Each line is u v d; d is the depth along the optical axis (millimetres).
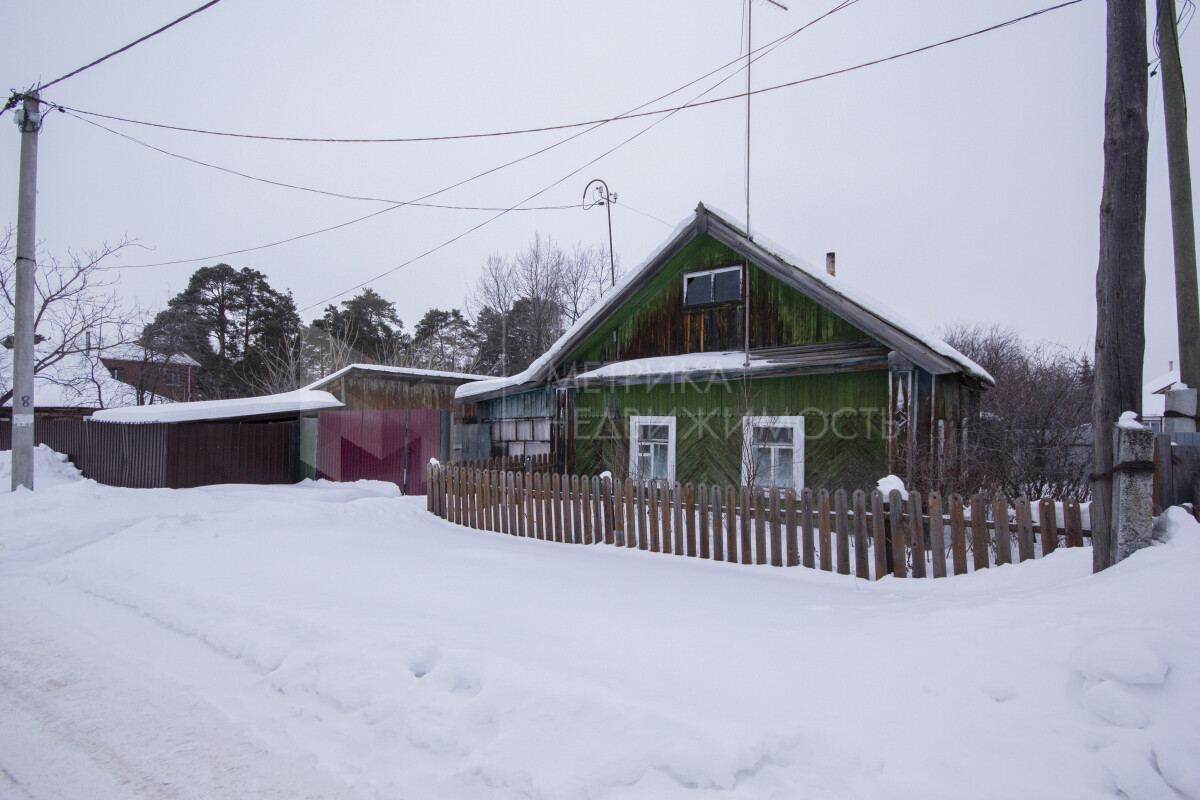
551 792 2625
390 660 3736
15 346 11055
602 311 11461
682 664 3531
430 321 44219
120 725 3469
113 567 6371
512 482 8570
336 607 4691
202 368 37000
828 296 9125
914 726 2852
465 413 16688
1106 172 4504
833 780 2582
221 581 5613
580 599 4891
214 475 13797
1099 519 4371
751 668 3451
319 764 3061
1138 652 2877
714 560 6488
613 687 3172
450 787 2805
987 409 11891
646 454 11391
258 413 14352
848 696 3107
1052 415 11133
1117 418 4355
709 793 2555
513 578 5609
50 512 9750
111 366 32281
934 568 5359
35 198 11297
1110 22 4500
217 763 3094
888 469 8836
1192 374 8508
